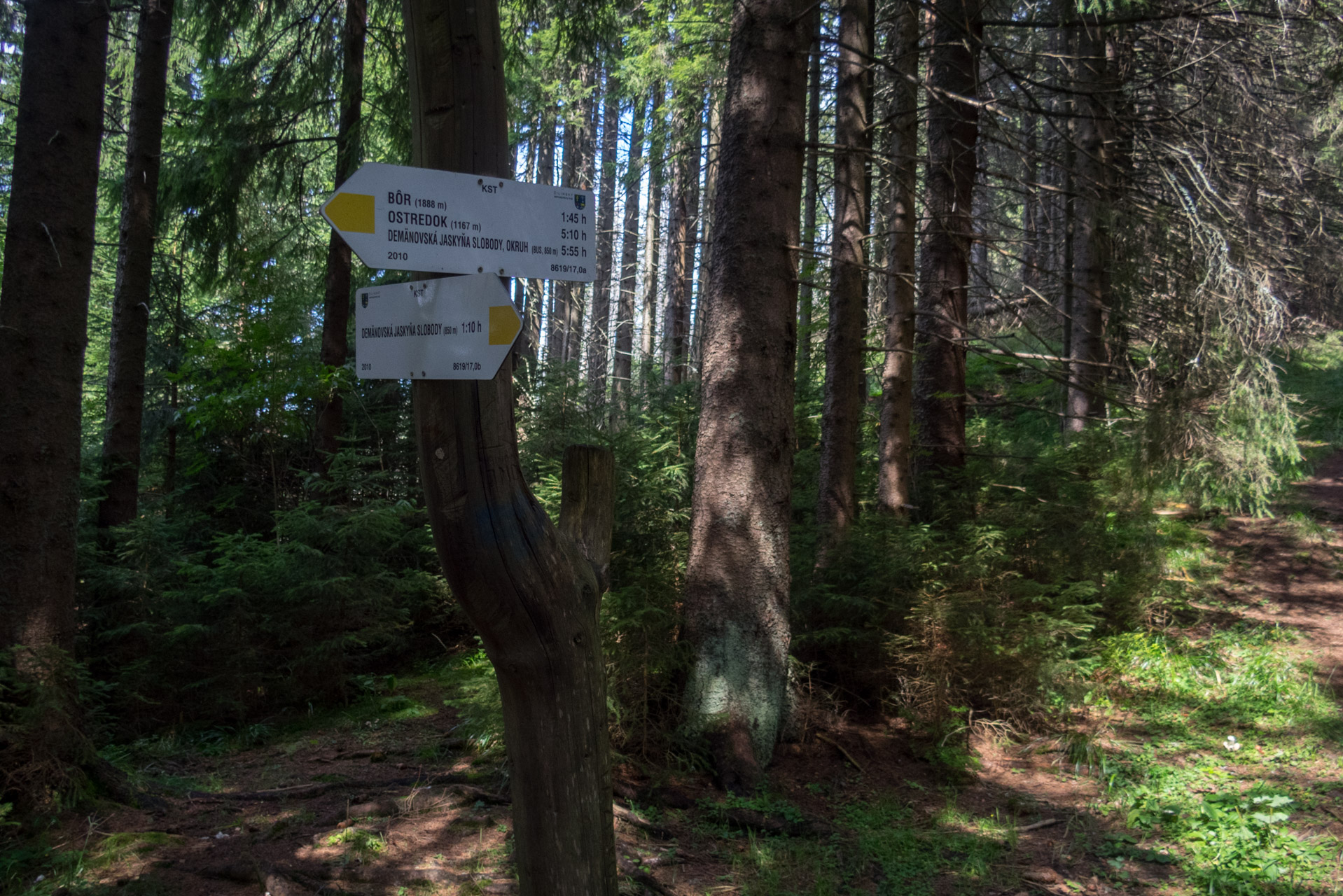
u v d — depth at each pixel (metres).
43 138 4.30
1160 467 7.94
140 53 7.45
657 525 7.14
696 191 18.19
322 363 8.95
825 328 10.44
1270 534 10.27
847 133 6.95
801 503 8.45
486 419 1.99
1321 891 3.85
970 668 5.82
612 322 23.22
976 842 4.32
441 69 1.97
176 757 5.24
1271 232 11.25
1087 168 9.81
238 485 9.10
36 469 4.23
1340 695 6.29
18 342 4.22
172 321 9.99
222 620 6.04
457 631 8.02
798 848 4.10
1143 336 10.72
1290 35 9.12
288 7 9.77
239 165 9.18
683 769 4.86
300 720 6.06
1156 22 9.41
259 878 3.40
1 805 3.67
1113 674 6.72
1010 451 9.42
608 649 4.94
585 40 9.90
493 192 2.00
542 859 2.13
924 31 8.52
